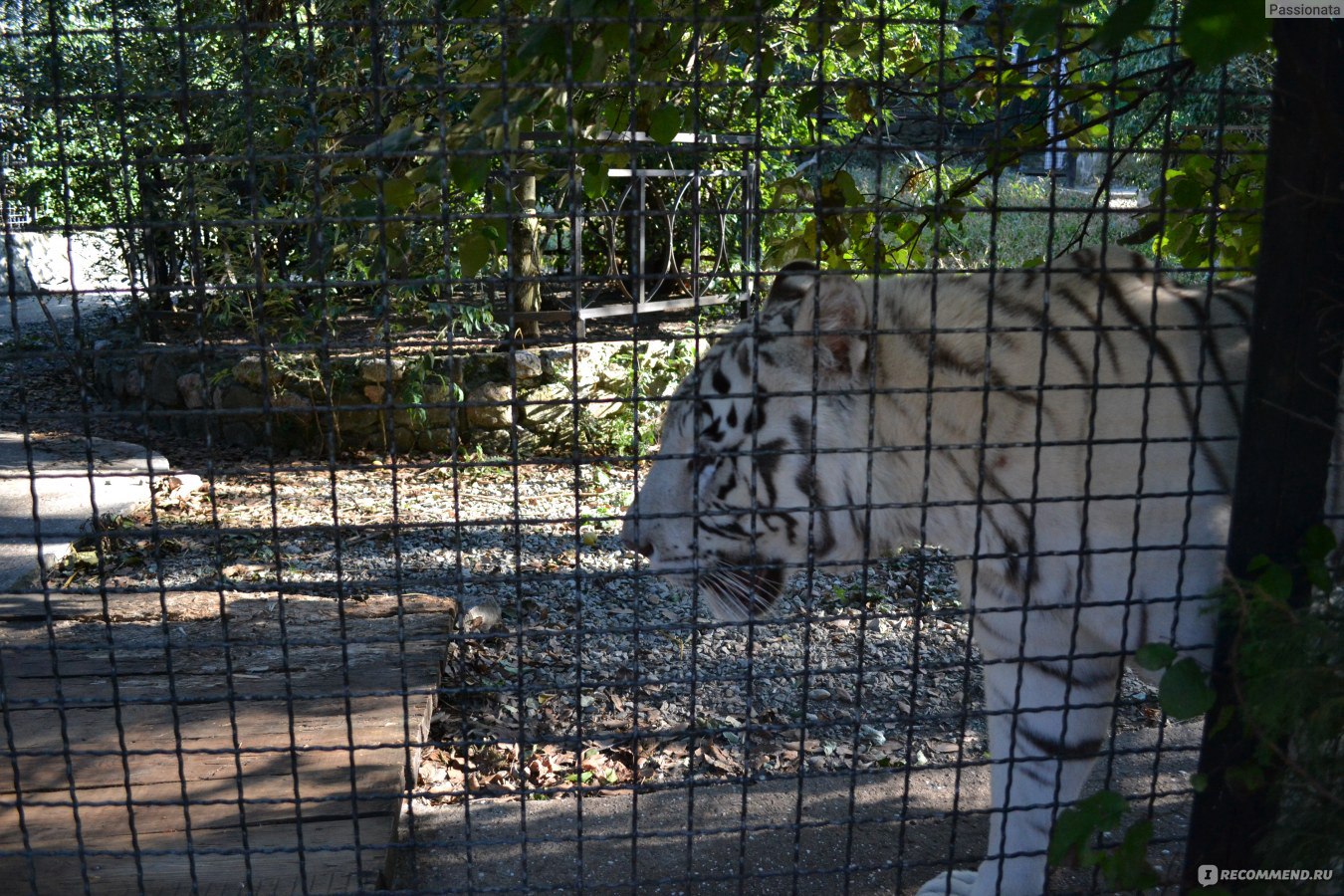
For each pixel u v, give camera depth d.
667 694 4.29
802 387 2.78
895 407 2.72
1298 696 1.93
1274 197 2.00
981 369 2.60
